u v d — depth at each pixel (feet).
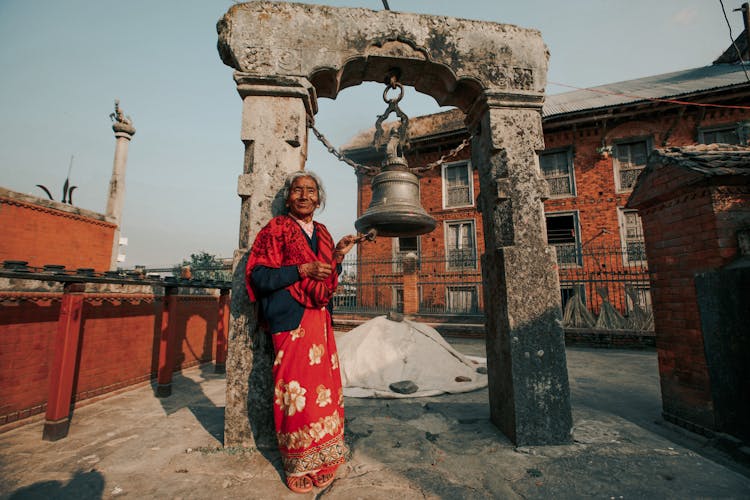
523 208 8.36
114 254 24.23
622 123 39.93
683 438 8.47
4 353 9.59
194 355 19.17
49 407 8.58
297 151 8.13
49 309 11.00
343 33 8.37
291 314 6.21
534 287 8.02
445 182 47.80
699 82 39.45
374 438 7.91
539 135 8.84
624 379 15.72
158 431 8.36
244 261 7.48
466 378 14.61
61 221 20.44
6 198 17.46
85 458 7.18
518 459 6.82
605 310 29.81
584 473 6.25
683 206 9.13
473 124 9.95
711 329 8.03
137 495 5.55
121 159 26.99
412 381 14.05
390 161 9.64
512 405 7.64
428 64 8.78
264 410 7.15
